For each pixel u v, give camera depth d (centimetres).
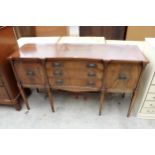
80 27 334
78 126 166
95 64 138
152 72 138
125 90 153
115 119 173
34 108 192
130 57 135
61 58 137
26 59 142
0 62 151
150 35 301
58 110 188
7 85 166
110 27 327
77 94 207
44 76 154
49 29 321
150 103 160
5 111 190
